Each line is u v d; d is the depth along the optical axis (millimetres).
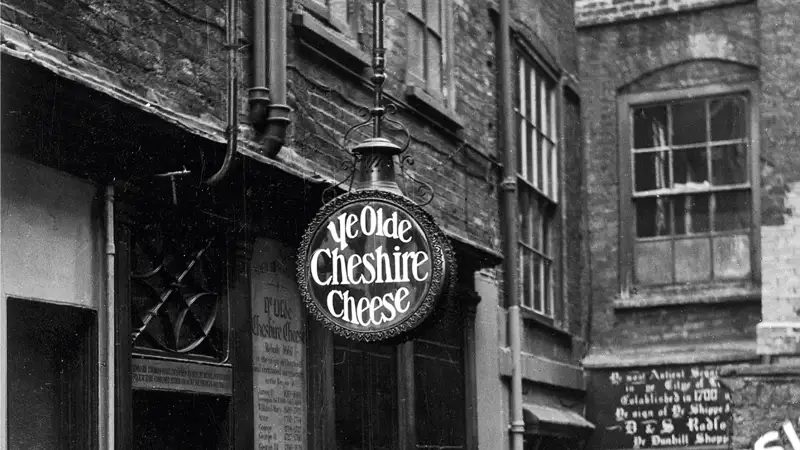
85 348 6094
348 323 6910
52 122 5680
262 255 7867
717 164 15414
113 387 6172
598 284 15594
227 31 6945
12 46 5195
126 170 6328
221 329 7312
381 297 6887
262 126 7727
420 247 6879
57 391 6000
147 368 6547
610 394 15094
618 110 15812
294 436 8055
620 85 15805
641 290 15469
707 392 14641
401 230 6910
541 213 14461
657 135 15695
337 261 6957
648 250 15531
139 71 6598
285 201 7809
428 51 10875
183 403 7066
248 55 7715
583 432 14664
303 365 8297
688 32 15586
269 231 7883
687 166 15531
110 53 6348
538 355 13672
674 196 15523
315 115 8539
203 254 7242
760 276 14977
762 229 14758
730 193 15289
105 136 6008
